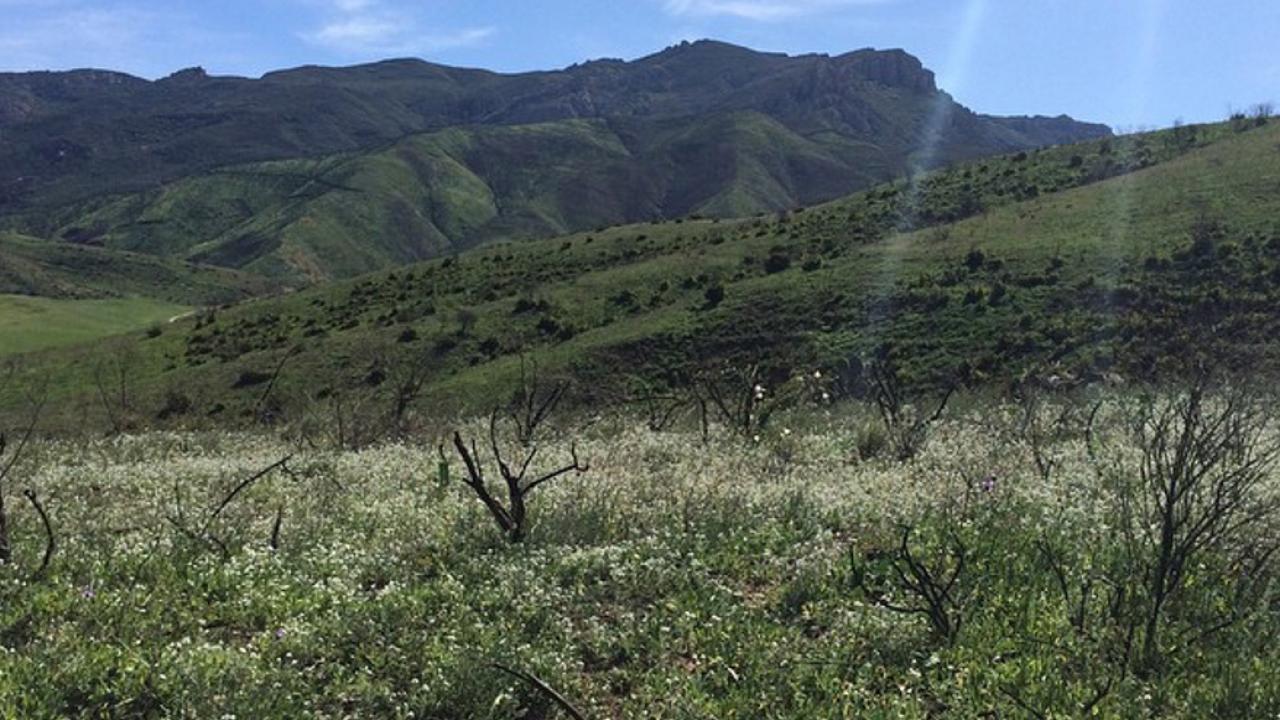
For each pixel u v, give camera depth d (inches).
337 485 537.0
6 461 721.6
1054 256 1916.8
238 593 325.7
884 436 611.5
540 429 826.8
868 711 231.0
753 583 334.0
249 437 939.3
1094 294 1683.1
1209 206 1995.6
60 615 299.0
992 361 1514.5
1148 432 546.0
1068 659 252.2
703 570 335.6
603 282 2655.0
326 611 304.2
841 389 1182.3
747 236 3041.3
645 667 268.4
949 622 274.8
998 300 1771.7
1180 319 1482.5
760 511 415.8
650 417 853.2
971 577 312.2
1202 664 249.3
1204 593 284.7
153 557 361.7
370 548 385.4
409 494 486.6
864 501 423.8
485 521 402.3
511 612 301.4
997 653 259.4
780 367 1672.0
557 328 2319.1
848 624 281.1
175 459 737.6
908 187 3284.9
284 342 2591.0
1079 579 302.5
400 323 2556.6
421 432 881.5
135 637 280.2
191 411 1925.4
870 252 2322.8
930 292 1876.2
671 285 2519.7
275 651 273.3
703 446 615.8
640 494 463.2
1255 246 1705.2
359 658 269.3
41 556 365.7
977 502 402.9
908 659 261.6
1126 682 235.0
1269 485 376.5
